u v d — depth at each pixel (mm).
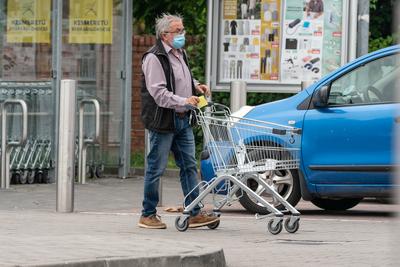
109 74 33469
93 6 33062
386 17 46969
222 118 20625
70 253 14625
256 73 31391
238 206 26203
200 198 20453
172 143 20609
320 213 25109
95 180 32750
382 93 23141
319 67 30906
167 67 20234
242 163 20328
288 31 31078
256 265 15977
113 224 21516
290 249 17953
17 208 25141
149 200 20766
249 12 31328
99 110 32375
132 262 14273
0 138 30344
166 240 16859
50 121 31578
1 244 15828
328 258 16781
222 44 31578
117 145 33594
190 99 19953
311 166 23422
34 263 13375
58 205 24234
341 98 23438
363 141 22984
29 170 31312
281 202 20516
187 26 41438
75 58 32719
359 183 23156
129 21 33500
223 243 18703
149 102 20312
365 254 17281
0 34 31859
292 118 23594
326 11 30750
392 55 23266
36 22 31906
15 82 31484
